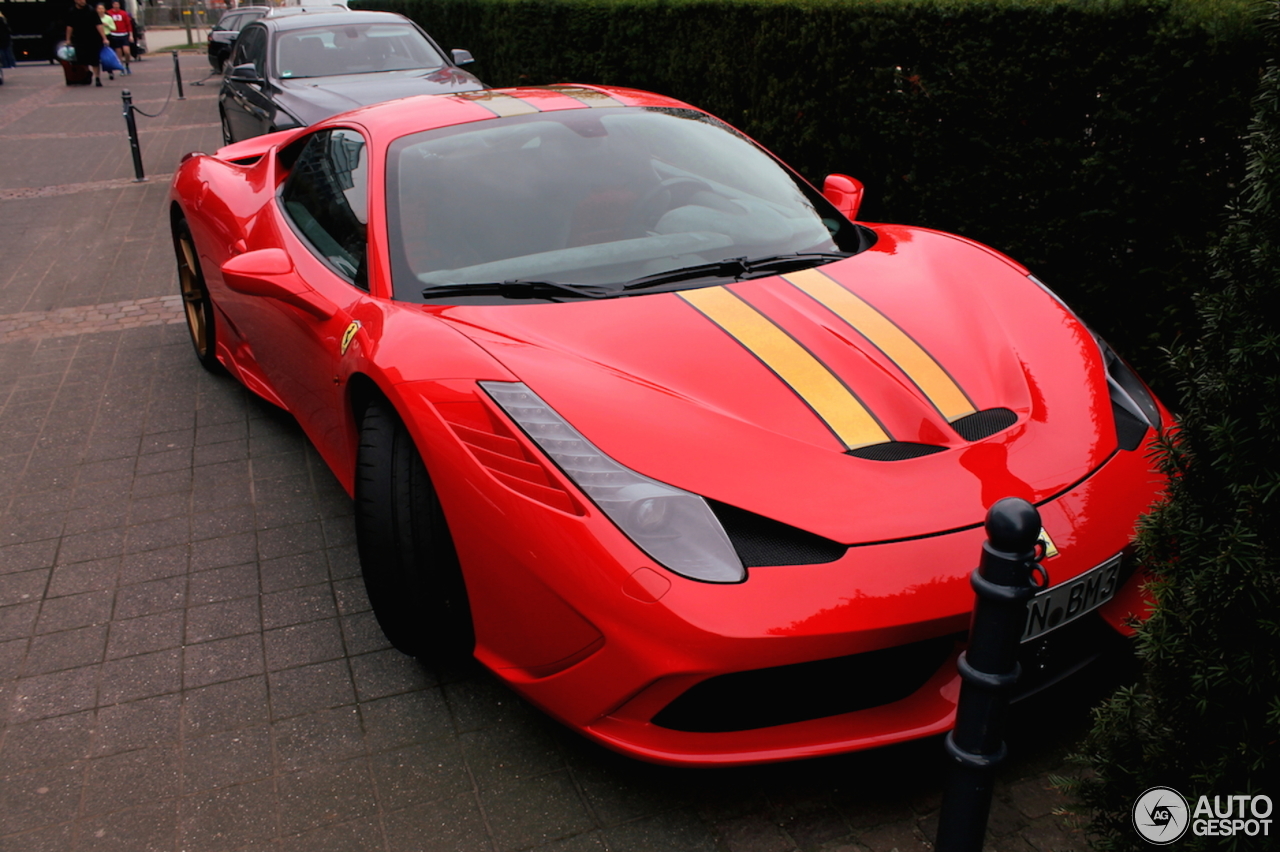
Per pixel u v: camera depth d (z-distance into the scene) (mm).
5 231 8391
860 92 5145
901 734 1972
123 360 5258
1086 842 1967
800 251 2943
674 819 2100
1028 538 1437
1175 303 3662
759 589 1860
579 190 3055
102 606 3033
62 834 2148
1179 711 1557
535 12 9641
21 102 18625
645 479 1989
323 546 3318
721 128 3574
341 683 2609
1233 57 3340
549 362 2293
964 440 2154
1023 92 4109
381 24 9547
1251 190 1447
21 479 3910
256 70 8930
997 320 2582
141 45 31469
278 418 4398
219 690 2611
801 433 2105
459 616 2432
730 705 1935
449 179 3066
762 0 6047
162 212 8906
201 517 3551
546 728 2396
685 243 2898
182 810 2197
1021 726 2279
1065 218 4043
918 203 4824
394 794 2209
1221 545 1447
